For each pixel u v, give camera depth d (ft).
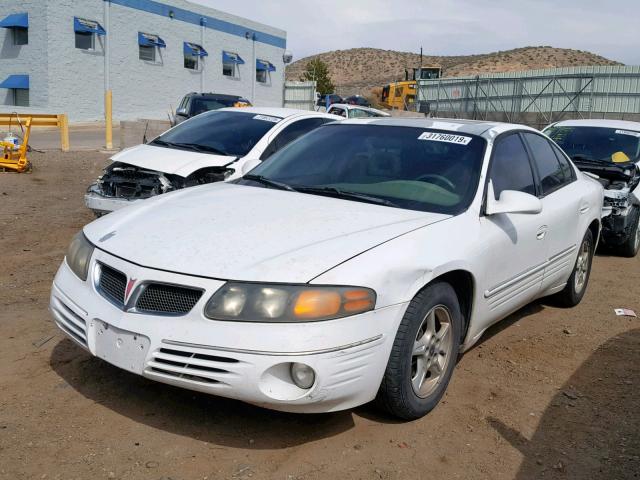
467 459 10.62
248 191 13.99
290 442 10.74
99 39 108.58
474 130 15.06
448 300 11.95
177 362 9.92
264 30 146.92
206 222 11.85
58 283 11.98
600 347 16.02
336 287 10.05
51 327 15.25
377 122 16.26
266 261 10.34
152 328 10.11
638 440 11.41
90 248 11.73
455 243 12.07
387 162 14.40
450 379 13.16
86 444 10.36
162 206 13.17
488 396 12.95
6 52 104.99
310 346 9.70
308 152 15.61
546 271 16.05
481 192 13.38
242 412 11.60
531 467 10.46
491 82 112.68
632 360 15.19
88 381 12.47
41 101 102.89
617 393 13.32
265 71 150.41
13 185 35.86
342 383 10.03
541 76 106.83
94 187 23.86
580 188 18.28
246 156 24.07
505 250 13.57
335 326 9.88
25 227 25.91
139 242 11.27
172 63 123.54
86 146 63.62
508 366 14.55
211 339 9.77
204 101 50.03
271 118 26.32
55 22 101.24
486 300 13.30
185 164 22.88
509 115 110.83
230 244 10.87
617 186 25.45
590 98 102.42
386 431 11.29
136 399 11.84
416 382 11.55
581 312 18.90
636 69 98.68
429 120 16.16
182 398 11.96
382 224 11.86
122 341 10.41
